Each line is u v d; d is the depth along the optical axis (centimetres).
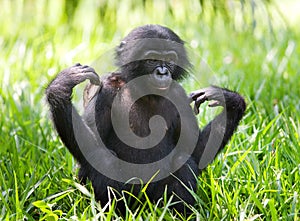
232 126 1325
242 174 1296
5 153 1453
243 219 1108
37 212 1204
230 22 2461
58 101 1190
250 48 2431
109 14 2519
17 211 1123
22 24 2723
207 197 1211
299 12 3556
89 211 1130
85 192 1148
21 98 1777
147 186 1250
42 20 2745
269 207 1167
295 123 1552
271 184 1226
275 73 2019
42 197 1234
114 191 1234
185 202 1240
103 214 1100
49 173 1324
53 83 1206
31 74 2061
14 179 1274
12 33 2589
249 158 1349
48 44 2372
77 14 2744
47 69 2097
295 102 1759
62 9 2666
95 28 2522
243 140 1498
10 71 2077
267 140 1427
